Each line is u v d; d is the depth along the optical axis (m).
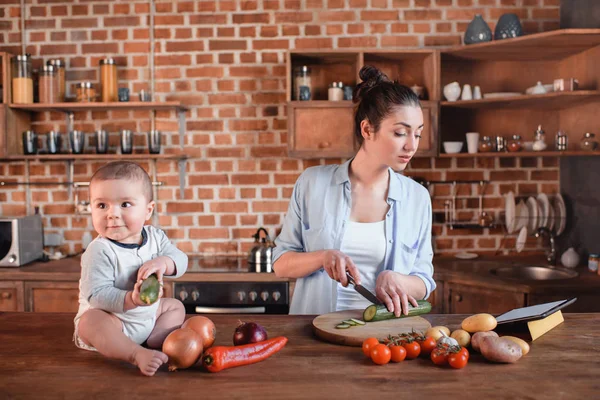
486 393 1.10
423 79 3.58
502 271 3.25
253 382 1.16
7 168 3.73
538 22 3.60
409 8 3.61
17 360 1.30
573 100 3.25
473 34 3.32
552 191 3.67
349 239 1.92
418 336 1.35
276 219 3.69
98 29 3.67
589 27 3.20
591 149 3.13
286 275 1.88
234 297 3.09
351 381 1.17
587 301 2.79
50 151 3.50
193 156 3.69
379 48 3.60
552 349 1.37
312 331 1.53
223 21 3.65
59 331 1.53
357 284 1.61
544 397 1.08
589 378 1.18
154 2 3.65
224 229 3.71
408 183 2.00
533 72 3.60
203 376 1.20
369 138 1.78
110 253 1.33
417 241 1.98
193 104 3.67
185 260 1.46
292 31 3.63
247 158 3.68
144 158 3.61
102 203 1.34
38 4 3.68
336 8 3.62
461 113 3.62
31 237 3.44
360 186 1.95
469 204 3.69
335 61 3.57
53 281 3.15
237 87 3.66
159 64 3.66
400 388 1.13
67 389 1.13
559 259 3.50
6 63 3.44
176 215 3.71
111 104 3.41
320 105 3.34
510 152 3.31
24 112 3.62
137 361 1.21
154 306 1.40
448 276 3.13
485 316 1.44
